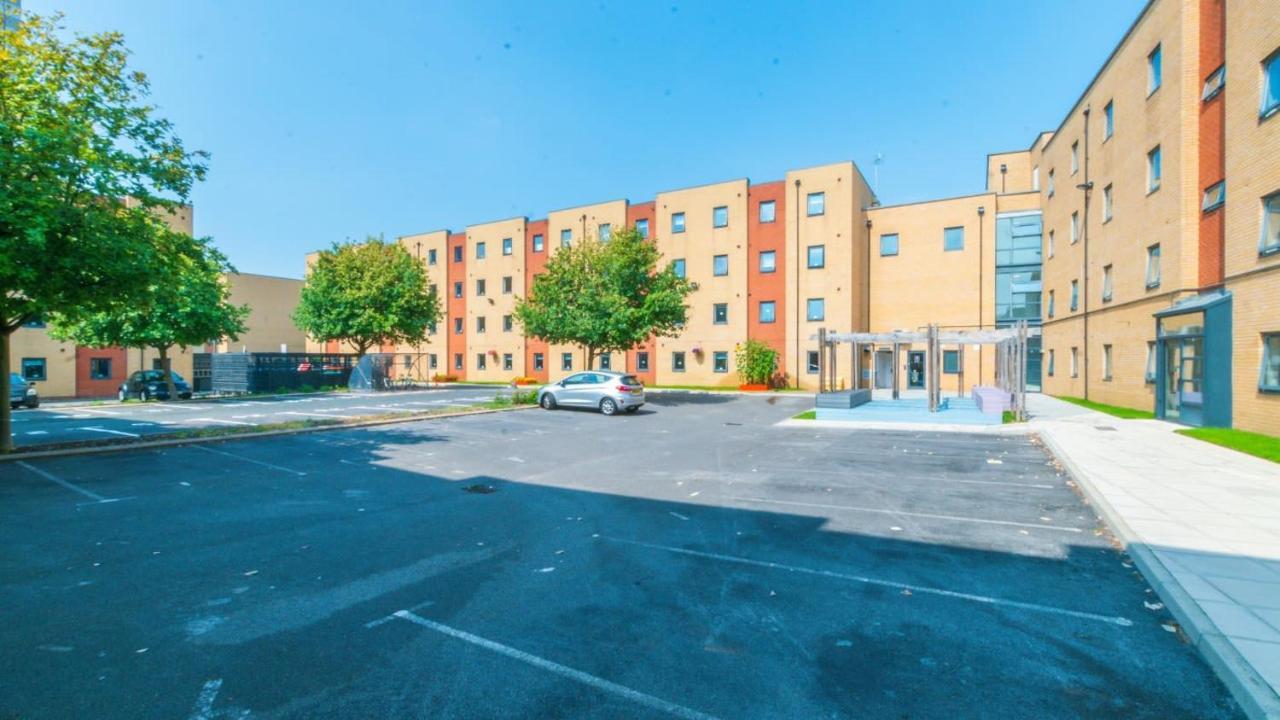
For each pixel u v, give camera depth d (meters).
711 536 6.45
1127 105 19.98
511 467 10.52
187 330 25.59
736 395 30.14
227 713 3.14
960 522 7.00
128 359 36.06
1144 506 7.18
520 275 44.03
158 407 22.72
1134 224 19.47
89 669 3.58
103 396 34.62
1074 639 4.04
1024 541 6.25
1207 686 3.46
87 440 12.52
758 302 35.56
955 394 30.70
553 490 8.73
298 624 4.23
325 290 35.88
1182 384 15.96
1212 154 15.44
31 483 8.95
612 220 39.97
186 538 6.30
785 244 34.81
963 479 9.48
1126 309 20.09
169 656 3.75
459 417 19.03
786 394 30.69
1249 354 13.52
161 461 10.84
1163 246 17.30
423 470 10.20
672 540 6.30
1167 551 5.50
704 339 36.84
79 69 10.74
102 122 10.70
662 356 38.03
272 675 3.54
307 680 3.48
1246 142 13.61
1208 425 14.45
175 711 3.16
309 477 9.55
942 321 33.94
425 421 17.88
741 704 3.27
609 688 3.42
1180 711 3.22
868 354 33.81
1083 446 11.97
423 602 4.64
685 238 37.59
